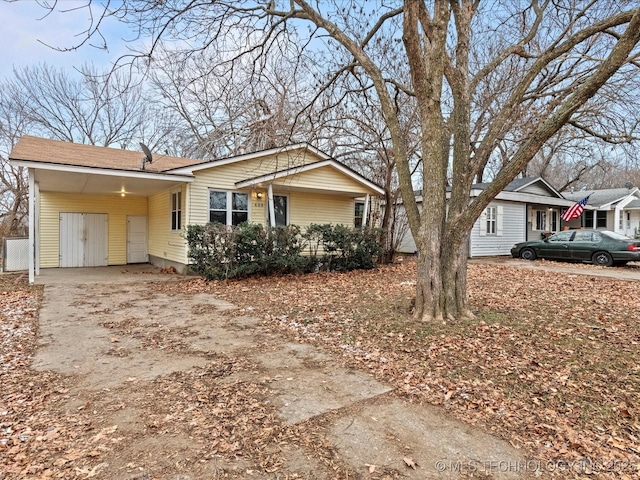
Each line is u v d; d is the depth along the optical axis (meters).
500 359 4.16
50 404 3.16
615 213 22.47
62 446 2.55
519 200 17.86
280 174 11.61
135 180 10.78
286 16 7.05
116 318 6.09
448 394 3.37
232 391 3.42
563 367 3.92
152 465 2.34
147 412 3.03
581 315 5.93
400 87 8.02
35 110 21.00
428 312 5.55
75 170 9.20
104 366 4.02
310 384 3.60
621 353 4.25
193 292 8.46
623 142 7.37
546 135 4.68
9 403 3.18
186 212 11.22
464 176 5.55
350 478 2.23
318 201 14.41
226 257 9.97
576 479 2.25
